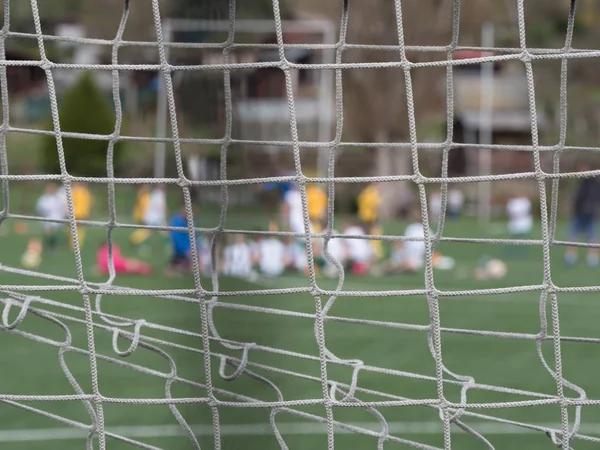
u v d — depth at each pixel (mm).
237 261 11578
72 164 26938
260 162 15102
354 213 33562
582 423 9359
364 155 36125
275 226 16625
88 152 26828
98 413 3660
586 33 31266
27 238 28734
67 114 27047
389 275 22172
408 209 37531
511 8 29547
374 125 37406
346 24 3754
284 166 20859
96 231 30734
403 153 37125
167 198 23312
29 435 8812
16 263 22734
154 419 9211
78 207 26516
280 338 13109
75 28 29734
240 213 12320
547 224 3551
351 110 37500
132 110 26078
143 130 26766
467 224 35781
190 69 3549
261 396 9016
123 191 34781
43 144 27359
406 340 13773
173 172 12258
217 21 6316
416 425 9203
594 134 35125
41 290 3637
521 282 21000
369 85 37125
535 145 3521
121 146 26781
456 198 37781
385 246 28484
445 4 30172
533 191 37188
